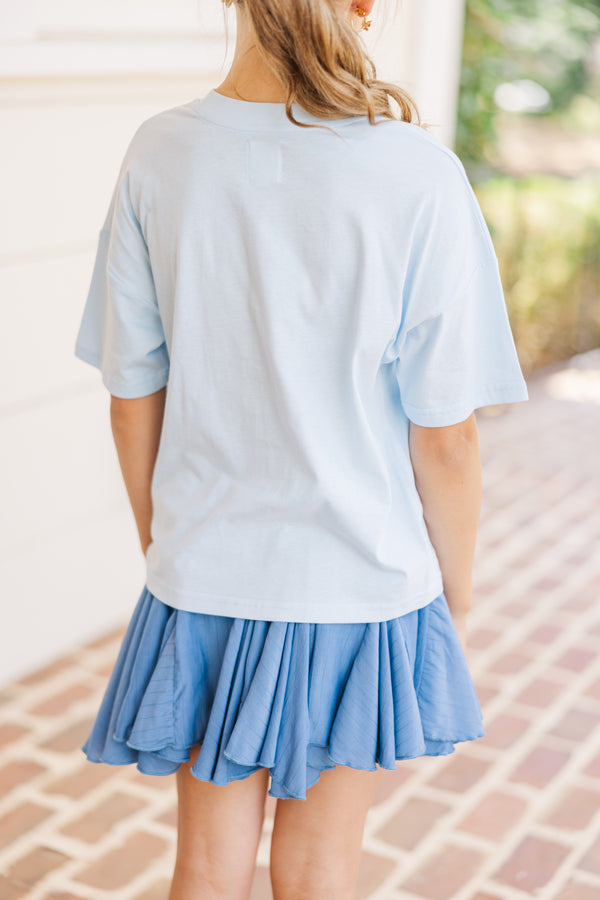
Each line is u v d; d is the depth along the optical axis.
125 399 1.38
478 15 5.54
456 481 1.26
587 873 2.18
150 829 2.31
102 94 2.80
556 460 4.88
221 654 1.28
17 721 2.73
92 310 1.44
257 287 1.13
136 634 1.38
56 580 3.00
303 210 1.11
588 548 3.93
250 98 1.15
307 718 1.24
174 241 1.17
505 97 6.54
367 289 1.11
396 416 1.25
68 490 2.98
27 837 2.27
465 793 2.45
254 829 1.39
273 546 1.22
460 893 2.11
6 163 2.62
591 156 7.15
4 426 2.76
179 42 2.97
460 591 1.38
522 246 6.06
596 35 7.28
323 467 1.17
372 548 1.21
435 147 1.12
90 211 2.87
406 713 1.27
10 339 2.73
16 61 2.48
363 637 1.25
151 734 1.28
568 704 2.86
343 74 1.09
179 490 1.29
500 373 1.25
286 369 1.15
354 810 1.35
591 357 6.63
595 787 2.49
